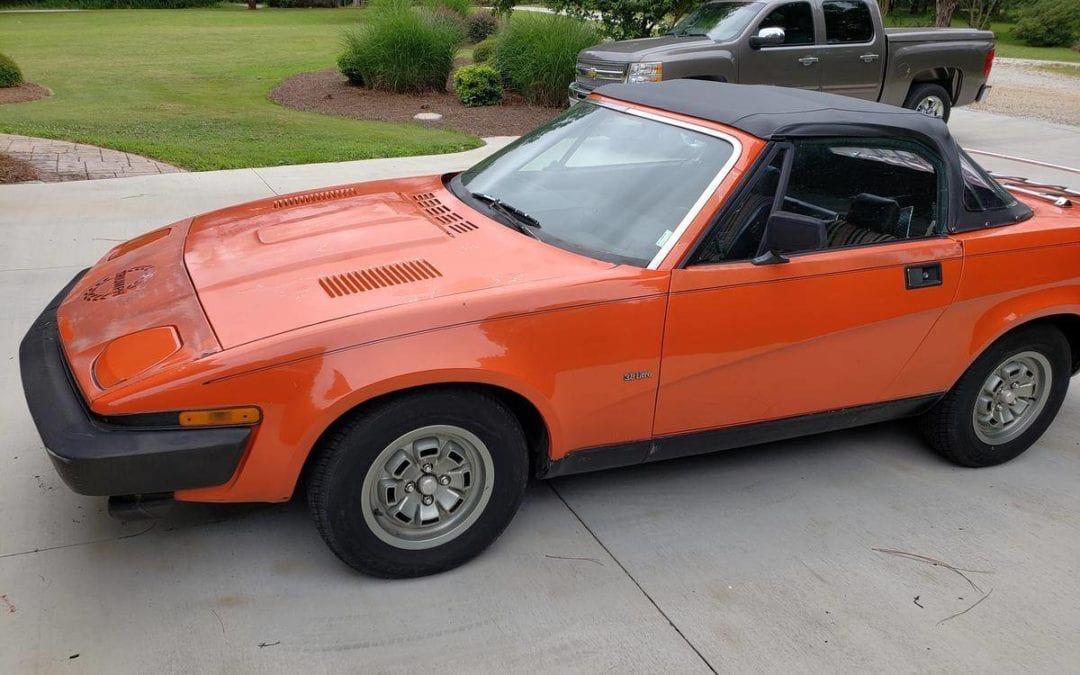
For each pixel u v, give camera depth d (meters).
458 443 2.91
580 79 11.30
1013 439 4.05
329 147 10.50
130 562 2.99
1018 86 20.06
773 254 3.16
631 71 10.06
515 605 2.90
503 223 3.42
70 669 2.50
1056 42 34.03
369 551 2.86
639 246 3.18
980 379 3.84
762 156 3.22
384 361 2.65
